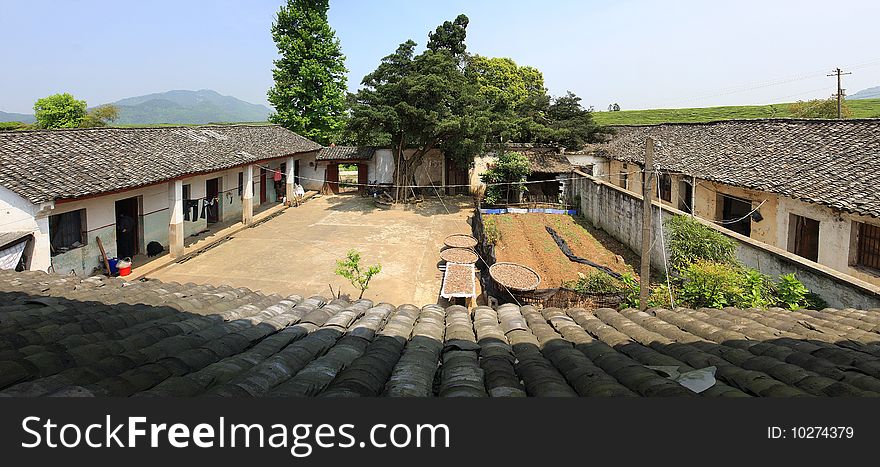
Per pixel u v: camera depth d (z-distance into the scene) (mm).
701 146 18969
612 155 25156
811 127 15734
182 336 4336
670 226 12906
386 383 3480
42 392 2855
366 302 6660
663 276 14172
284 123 33406
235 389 3076
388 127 24188
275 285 14578
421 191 30547
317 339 4512
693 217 12734
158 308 5398
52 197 11289
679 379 3551
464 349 4395
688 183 17203
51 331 4082
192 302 5898
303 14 32406
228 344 4273
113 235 14867
